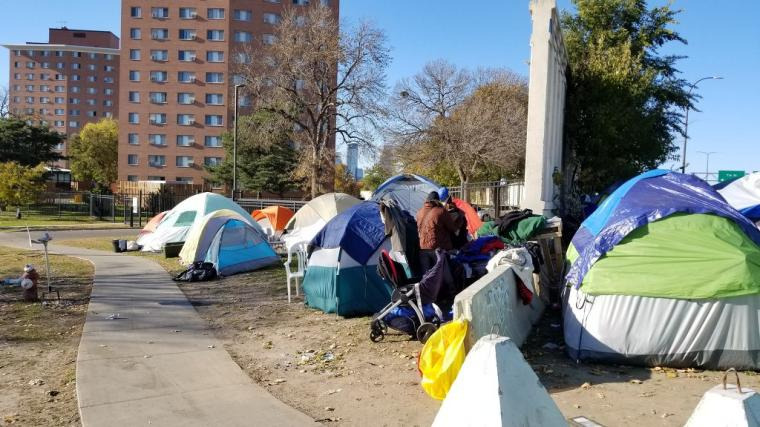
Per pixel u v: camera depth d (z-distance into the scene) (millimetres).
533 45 14742
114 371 6453
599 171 20500
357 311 9398
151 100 68688
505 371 3564
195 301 10961
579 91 20672
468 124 41500
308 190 48281
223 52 67938
